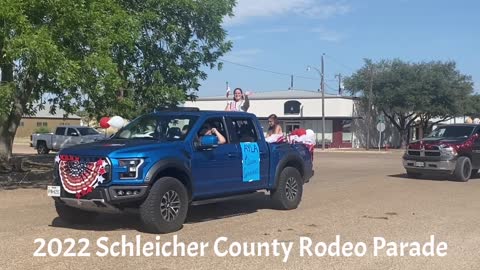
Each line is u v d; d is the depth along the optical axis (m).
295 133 13.66
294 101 64.19
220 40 22.23
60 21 13.36
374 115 67.69
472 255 8.05
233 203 12.91
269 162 11.51
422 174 20.39
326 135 63.28
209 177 10.14
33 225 9.92
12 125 19.44
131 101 19.42
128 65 20.34
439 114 62.78
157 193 9.09
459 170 18.88
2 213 11.28
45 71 12.93
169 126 10.24
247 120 11.25
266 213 11.49
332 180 19.30
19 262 7.35
